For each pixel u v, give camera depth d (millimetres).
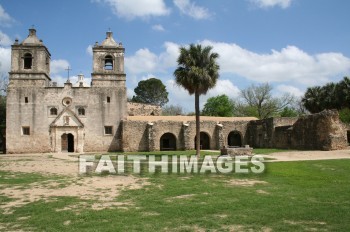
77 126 41375
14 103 41094
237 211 9422
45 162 24625
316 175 16281
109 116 42719
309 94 58406
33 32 42875
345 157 24750
